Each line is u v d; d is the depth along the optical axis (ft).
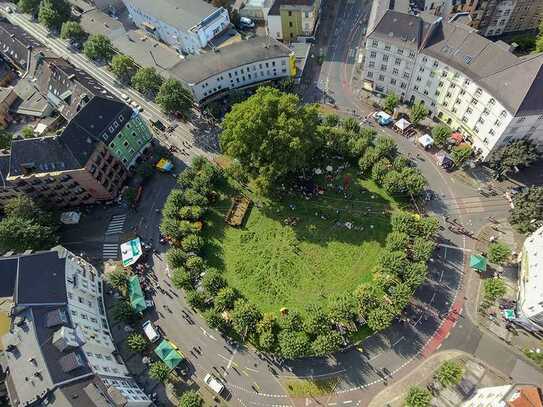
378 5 434.30
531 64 327.06
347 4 558.15
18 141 376.48
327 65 497.87
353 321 321.93
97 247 399.85
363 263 354.33
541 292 279.90
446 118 420.36
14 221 369.30
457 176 389.19
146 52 533.14
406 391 295.89
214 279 341.41
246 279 360.07
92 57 540.52
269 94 355.77
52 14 580.71
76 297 327.47
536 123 344.28
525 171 381.40
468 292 329.52
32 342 289.12
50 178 384.06
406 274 319.47
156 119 485.15
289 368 315.78
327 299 340.39
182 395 306.14
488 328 312.50
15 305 300.40
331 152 419.95
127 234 403.75
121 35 559.79
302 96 472.85
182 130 471.62
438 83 397.19
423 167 399.85
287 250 370.12
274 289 351.67
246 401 307.58
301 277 354.54
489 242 348.79
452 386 293.84
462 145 407.03
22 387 276.62
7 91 514.68
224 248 379.76
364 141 393.29
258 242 378.73
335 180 404.16
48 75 469.16
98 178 399.44
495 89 343.46
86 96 419.13
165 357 321.32
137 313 350.23
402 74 421.18
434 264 344.49
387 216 375.25
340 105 459.32
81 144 380.17
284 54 453.58
